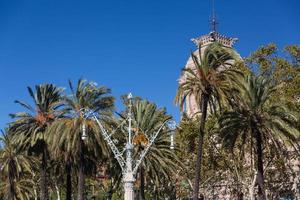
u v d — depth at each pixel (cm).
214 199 7625
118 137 5344
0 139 6888
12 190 7119
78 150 5134
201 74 4097
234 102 4441
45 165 5822
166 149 5403
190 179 6706
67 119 5119
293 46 5381
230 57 4278
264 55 5375
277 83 5303
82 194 5159
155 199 7750
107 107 5269
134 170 4272
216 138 5997
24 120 5562
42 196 5750
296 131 4362
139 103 5553
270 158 5750
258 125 4481
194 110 7644
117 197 8450
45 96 5684
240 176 6056
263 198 4350
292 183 6375
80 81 5278
